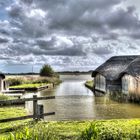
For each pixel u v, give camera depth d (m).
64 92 35.50
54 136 8.09
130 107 20.47
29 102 22.92
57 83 60.66
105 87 34.22
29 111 17.44
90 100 25.53
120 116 16.44
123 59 36.97
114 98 27.03
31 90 37.75
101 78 36.69
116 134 8.28
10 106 19.92
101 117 16.09
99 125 10.44
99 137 7.64
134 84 25.19
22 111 16.78
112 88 31.11
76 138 7.96
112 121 11.99
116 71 34.12
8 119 10.74
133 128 9.83
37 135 6.98
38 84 46.88
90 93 34.22
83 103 23.11
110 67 35.78
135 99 24.02
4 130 10.20
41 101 24.64
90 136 7.08
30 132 7.88
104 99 26.28
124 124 10.91
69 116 16.41
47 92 35.56
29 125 10.75
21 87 38.25
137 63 28.28
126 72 27.50
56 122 11.70
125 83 28.88
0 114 15.35
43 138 7.29
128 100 25.09
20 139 6.52
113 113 17.62
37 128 9.41
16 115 15.12
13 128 10.37
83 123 11.45
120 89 30.77
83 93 34.12
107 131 8.42
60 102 23.89
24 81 48.81
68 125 10.96
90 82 57.72
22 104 21.36
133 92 25.19
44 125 10.27
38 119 11.89
